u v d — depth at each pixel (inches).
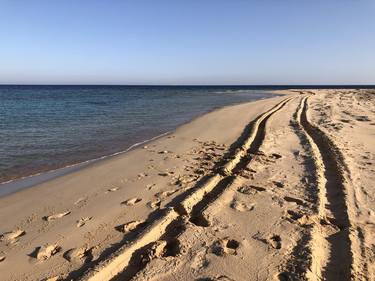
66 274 167.9
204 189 272.5
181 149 437.7
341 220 221.1
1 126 681.6
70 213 241.8
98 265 169.0
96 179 320.8
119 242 197.0
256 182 292.7
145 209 242.4
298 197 258.4
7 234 210.8
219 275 162.9
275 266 169.6
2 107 1178.0
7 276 167.5
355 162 349.4
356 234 199.2
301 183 289.4
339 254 180.4
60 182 318.0
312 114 785.6
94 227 216.8
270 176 308.7
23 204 264.2
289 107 988.6
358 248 183.9
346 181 285.6
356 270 163.2
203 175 315.3
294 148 422.9
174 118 823.1
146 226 210.5
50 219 232.4
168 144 474.6
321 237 197.8
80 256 184.1
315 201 248.7
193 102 1454.2
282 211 233.1
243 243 191.3
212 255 179.9
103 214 236.2
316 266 168.1
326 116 716.7
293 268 166.2
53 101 1547.7
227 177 307.7
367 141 457.7
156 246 186.1
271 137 493.0
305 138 476.4
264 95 2076.8
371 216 224.5
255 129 564.7
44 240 202.2
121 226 215.3
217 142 480.7
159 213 234.4
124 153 437.7
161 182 300.4
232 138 509.0
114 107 1184.8
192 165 355.3
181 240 194.2
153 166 356.8
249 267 169.3
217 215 226.5
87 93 2714.1
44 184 314.7
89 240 200.4
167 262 174.6
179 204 241.8
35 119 807.7
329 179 303.0
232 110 925.2
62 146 492.7
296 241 192.2
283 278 161.0
